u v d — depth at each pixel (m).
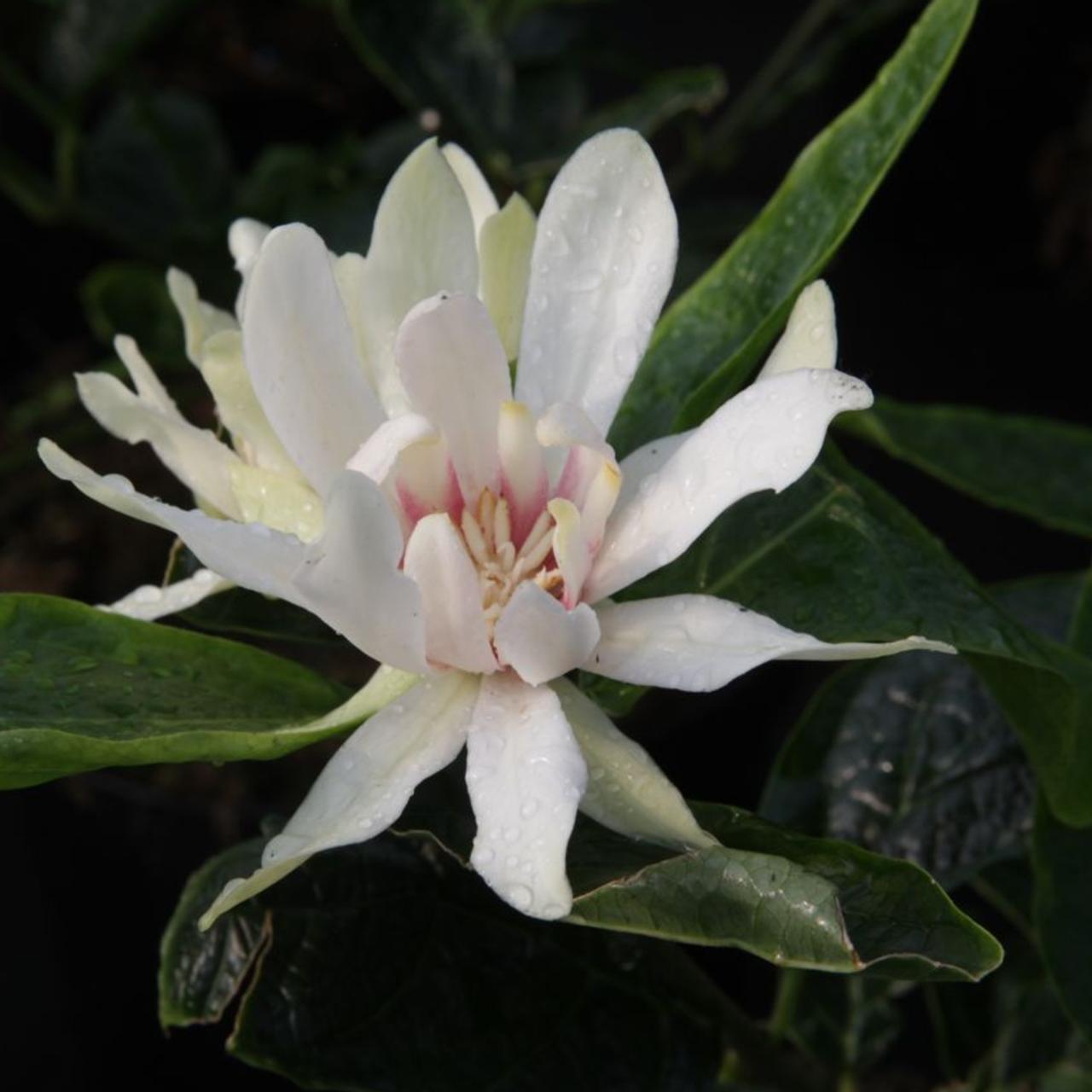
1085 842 0.26
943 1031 0.33
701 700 0.45
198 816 0.43
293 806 0.42
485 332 0.22
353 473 0.20
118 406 0.23
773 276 0.26
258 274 0.22
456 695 0.22
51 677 0.23
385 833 0.26
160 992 0.26
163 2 0.46
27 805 0.46
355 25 0.42
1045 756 0.25
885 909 0.21
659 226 0.23
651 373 0.26
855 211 0.24
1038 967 0.32
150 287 0.45
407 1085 0.25
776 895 0.21
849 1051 0.32
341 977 0.25
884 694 0.30
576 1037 0.26
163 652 0.23
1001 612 0.24
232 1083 0.45
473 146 0.43
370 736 0.22
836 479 0.25
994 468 0.32
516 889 0.20
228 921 0.26
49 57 0.48
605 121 0.42
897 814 0.30
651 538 0.22
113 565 0.47
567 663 0.21
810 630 0.24
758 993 0.47
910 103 0.25
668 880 0.21
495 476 0.23
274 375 0.22
